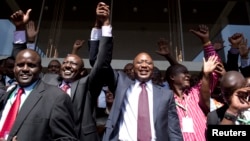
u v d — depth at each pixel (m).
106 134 2.42
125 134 2.43
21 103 2.09
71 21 8.45
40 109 1.95
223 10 8.75
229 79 1.96
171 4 8.77
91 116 2.59
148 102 2.56
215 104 2.98
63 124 1.93
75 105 2.55
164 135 2.40
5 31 7.19
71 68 3.02
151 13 8.59
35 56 2.23
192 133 2.70
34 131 1.87
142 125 2.41
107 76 2.66
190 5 8.97
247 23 8.30
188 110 2.87
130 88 2.67
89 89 2.67
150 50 7.56
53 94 2.03
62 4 8.81
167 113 2.52
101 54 2.55
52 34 7.97
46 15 8.49
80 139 2.43
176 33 7.98
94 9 8.72
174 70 3.16
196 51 7.30
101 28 2.80
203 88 2.85
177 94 3.08
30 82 2.17
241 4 8.91
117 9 8.59
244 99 1.91
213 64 2.94
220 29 8.10
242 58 3.87
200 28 3.51
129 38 7.87
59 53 7.43
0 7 8.06
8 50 6.76
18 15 2.99
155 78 3.52
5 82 3.73
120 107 2.51
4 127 1.98
